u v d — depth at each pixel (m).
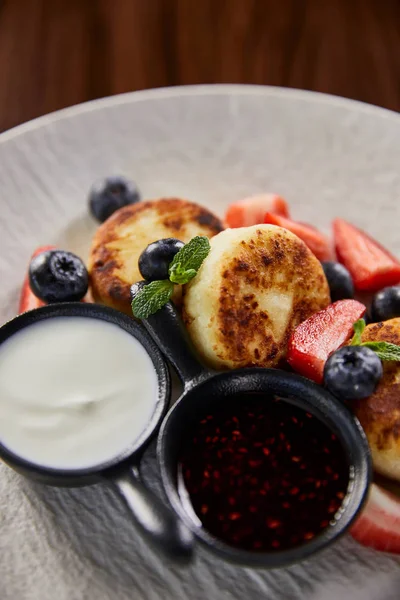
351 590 0.32
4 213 0.42
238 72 0.53
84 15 0.56
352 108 0.46
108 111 0.46
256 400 0.34
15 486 0.34
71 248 0.42
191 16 0.57
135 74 0.53
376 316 0.39
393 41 0.55
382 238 0.43
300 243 0.37
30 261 0.41
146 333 0.35
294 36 0.56
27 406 0.33
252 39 0.55
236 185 0.45
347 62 0.54
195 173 0.45
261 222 0.42
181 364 0.34
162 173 0.45
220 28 0.56
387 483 0.34
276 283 0.36
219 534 0.31
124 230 0.39
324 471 0.32
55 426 0.33
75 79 0.53
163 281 0.35
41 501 0.34
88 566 0.33
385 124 0.45
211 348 0.34
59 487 0.33
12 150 0.44
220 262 0.35
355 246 0.42
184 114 0.46
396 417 0.33
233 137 0.46
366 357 0.34
